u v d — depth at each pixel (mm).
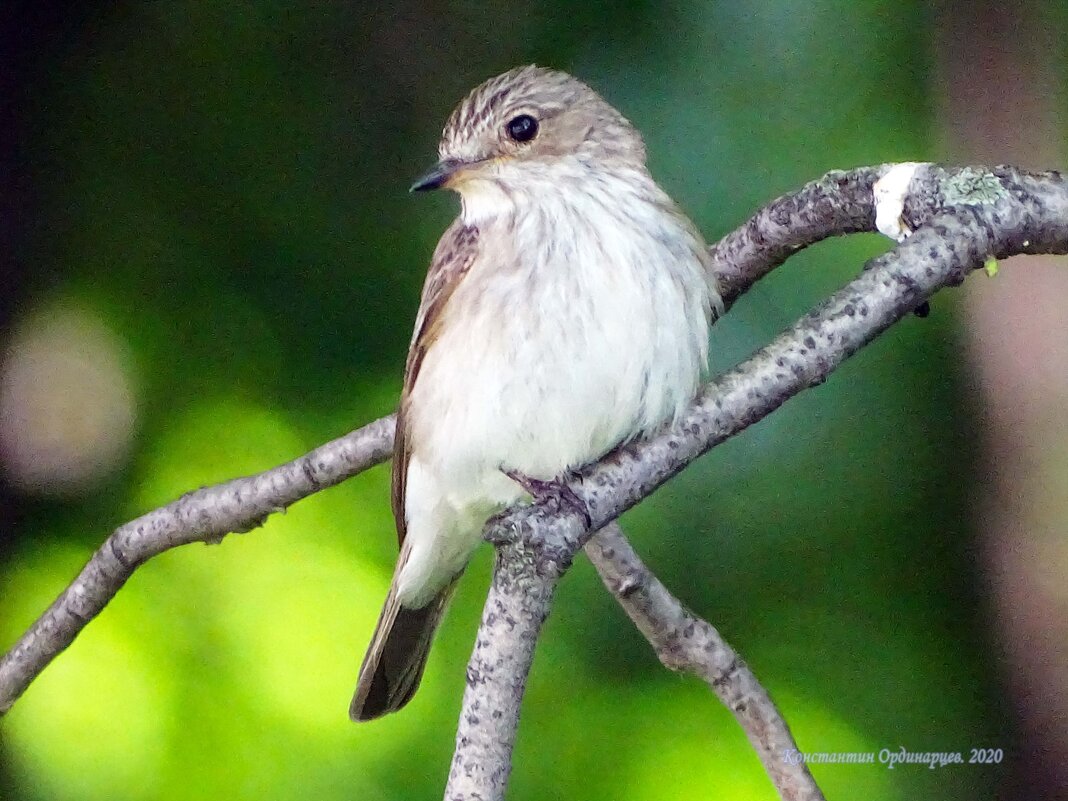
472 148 3541
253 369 3643
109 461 3652
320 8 3670
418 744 3609
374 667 3568
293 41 3670
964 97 3652
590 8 3656
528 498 3545
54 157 3668
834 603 3625
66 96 3670
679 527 3627
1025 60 3652
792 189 3639
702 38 3646
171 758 3609
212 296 3650
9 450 3656
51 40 3672
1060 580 3641
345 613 3617
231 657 3615
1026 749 3639
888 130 3643
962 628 3637
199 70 3668
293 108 3666
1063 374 3648
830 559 3627
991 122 3652
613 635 3613
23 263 3666
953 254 3477
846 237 3619
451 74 3668
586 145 3539
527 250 3527
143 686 3611
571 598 3615
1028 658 3643
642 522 3625
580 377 3523
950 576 3637
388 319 3645
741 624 3623
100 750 3609
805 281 3621
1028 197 3480
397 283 3648
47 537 3645
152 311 3650
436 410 3537
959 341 3654
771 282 3621
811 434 3633
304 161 3662
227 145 3664
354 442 3553
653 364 3523
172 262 3654
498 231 3535
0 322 3662
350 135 3666
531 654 3467
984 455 3650
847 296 3479
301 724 3611
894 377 3641
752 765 3604
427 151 3666
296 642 3615
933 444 3643
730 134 3643
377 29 3670
